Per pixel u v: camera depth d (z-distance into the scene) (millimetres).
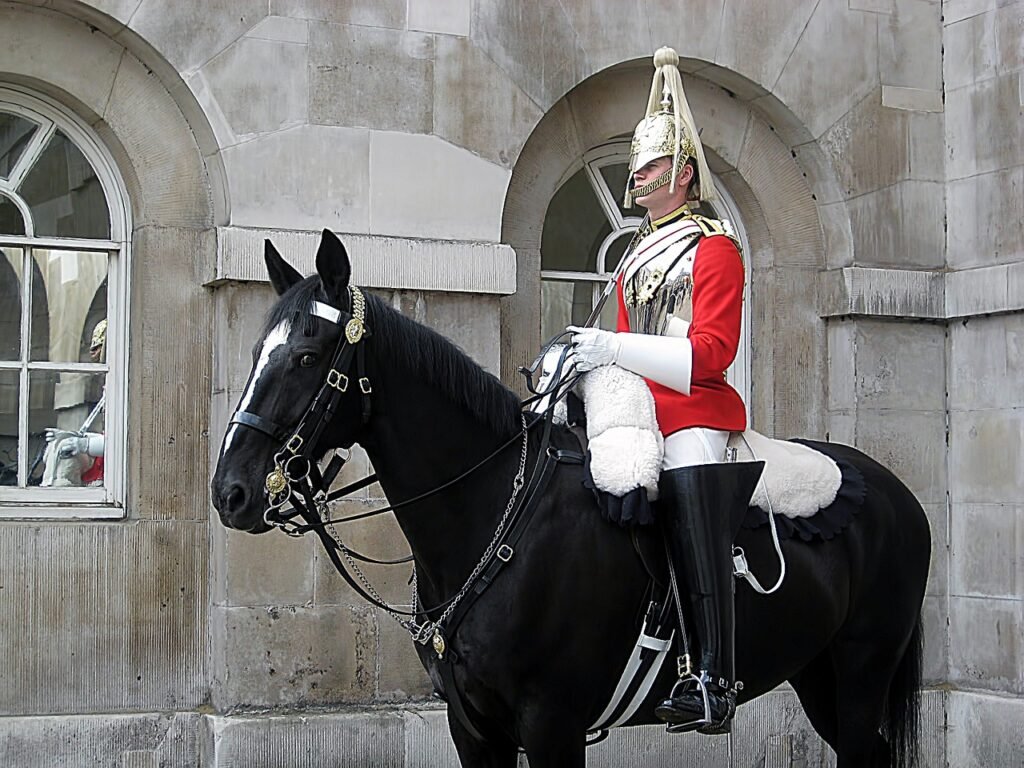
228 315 6098
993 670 7102
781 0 7137
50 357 6262
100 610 6086
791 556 4555
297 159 6199
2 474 6172
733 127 7254
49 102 6242
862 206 7270
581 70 6719
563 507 4133
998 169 7168
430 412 4047
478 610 4008
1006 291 7062
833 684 5055
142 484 6176
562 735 4055
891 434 7281
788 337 7312
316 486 3955
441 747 6234
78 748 5969
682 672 4141
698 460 4258
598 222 7172
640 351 4195
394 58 6363
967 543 7277
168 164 6270
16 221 6223
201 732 6105
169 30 6070
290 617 6109
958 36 7398
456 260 6375
